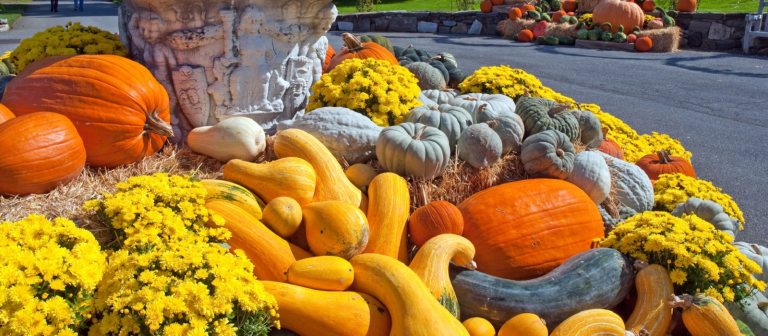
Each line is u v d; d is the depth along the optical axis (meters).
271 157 3.92
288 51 4.36
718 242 3.31
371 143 3.90
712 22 16.11
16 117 3.42
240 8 4.09
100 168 3.71
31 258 2.31
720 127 8.77
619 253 3.38
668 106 9.90
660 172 5.14
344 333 2.72
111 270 2.41
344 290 2.91
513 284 3.17
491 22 19.56
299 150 3.62
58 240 2.55
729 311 3.44
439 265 3.06
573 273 3.23
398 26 20.16
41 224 2.54
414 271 3.05
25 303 2.19
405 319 2.70
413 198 3.68
